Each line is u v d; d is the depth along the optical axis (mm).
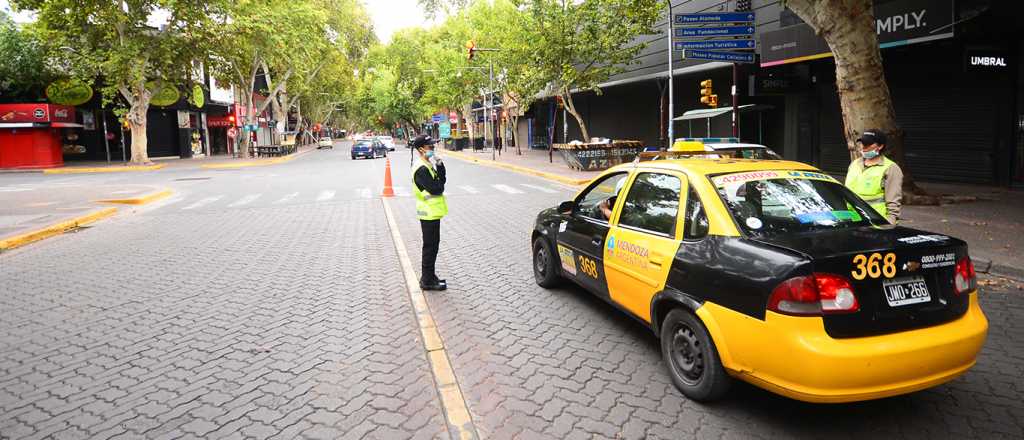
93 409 3770
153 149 40812
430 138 6281
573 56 23266
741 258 3355
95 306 6105
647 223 4355
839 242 3311
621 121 30453
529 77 27000
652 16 19953
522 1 23531
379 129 123000
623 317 5391
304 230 10820
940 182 14273
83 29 30391
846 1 9852
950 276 3328
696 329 3615
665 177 4352
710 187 3885
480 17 38031
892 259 3150
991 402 3639
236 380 4188
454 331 5102
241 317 5652
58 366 4496
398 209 13539
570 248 5578
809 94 17219
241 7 33125
